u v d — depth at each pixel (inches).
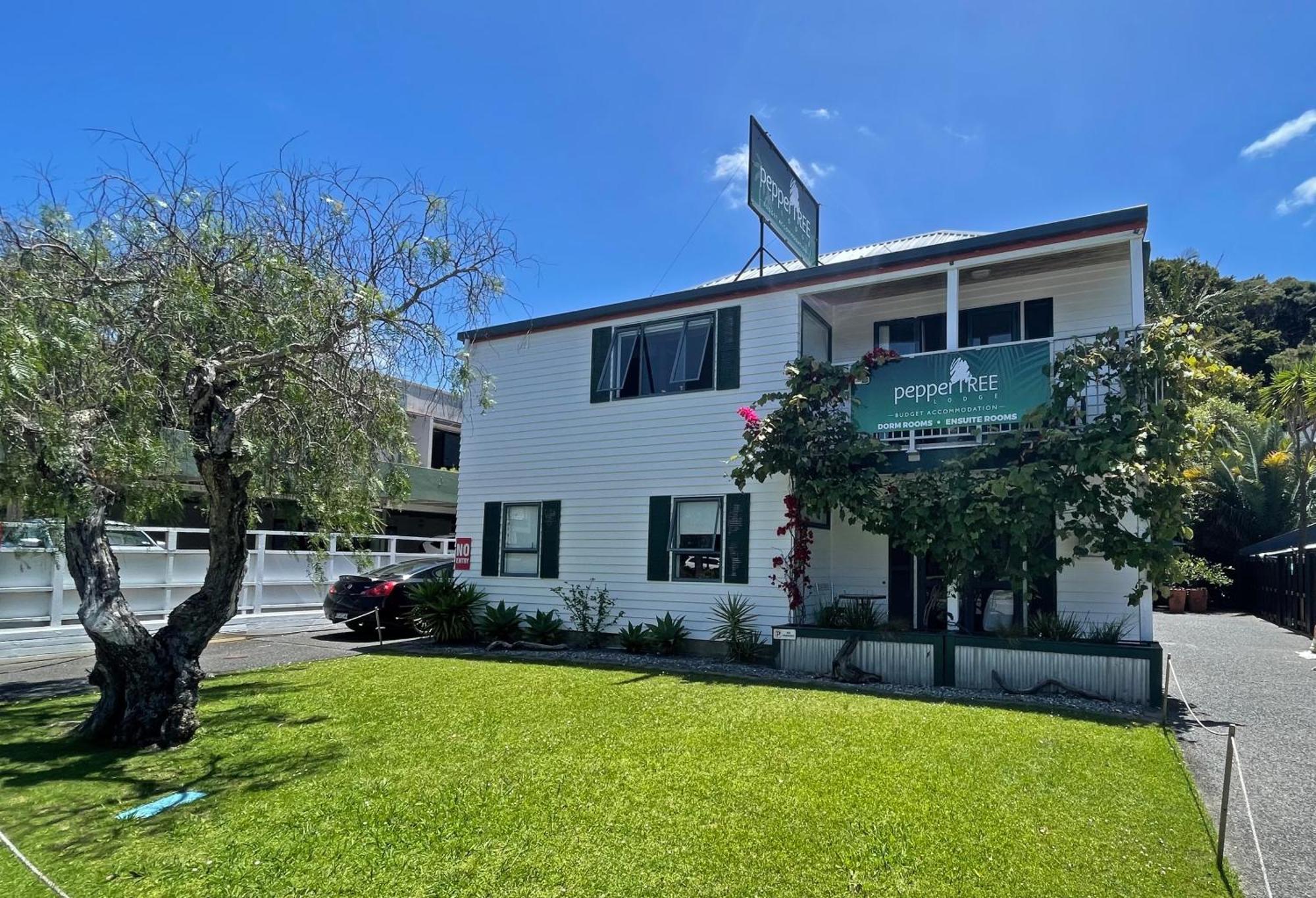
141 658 256.5
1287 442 901.2
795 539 438.9
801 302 466.0
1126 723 283.3
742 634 441.7
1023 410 374.9
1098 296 439.2
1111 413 347.9
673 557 482.6
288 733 266.8
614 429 515.8
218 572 274.4
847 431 407.5
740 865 156.0
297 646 494.0
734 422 474.3
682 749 237.6
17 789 212.8
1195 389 351.9
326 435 311.9
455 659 437.4
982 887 146.3
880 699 319.3
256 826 183.5
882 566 483.8
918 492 379.2
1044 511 350.3
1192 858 161.2
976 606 435.5
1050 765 221.6
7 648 417.7
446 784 207.9
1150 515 345.1
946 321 481.7
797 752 233.6
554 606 521.3
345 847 169.5
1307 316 1593.3
